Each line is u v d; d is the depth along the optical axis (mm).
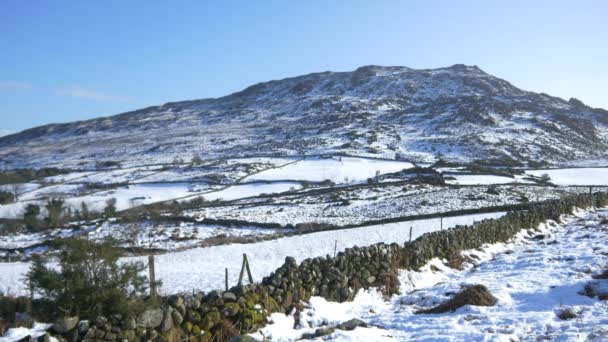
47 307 10008
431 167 91875
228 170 104500
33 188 94438
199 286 17547
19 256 35438
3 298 10836
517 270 15445
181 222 50281
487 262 18656
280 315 10781
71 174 113000
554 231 26609
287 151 141875
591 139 166375
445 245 18297
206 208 64062
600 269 14109
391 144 150875
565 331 8594
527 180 77938
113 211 64312
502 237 23141
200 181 93750
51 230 50688
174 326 9141
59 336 7883
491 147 139375
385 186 72250
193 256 28672
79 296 8375
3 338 8727
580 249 17969
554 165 112500
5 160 194375
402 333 9672
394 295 13883
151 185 93562
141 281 9125
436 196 57375
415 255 16234
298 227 44969
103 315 8438
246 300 10266
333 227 41125
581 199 35812
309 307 11484
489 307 10938
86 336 8023
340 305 12281
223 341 9500
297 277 11750
